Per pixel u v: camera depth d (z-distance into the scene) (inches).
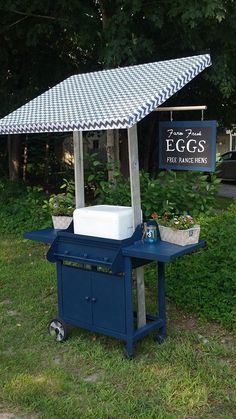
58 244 143.4
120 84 136.2
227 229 184.9
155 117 377.4
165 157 144.6
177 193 213.2
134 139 130.7
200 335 146.6
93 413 108.3
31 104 148.6
